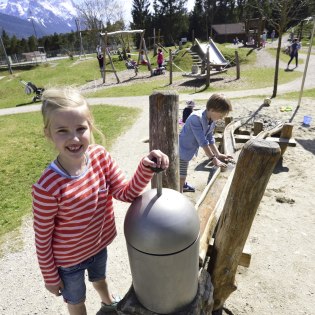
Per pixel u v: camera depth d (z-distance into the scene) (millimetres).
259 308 2504
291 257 3049
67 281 1851
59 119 1488
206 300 1862
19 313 2588
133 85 16359
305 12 23938
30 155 6512
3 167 5875
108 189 1783
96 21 40531
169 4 54125
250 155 1613
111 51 37531
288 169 4883
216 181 3287
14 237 3553
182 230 1401
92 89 16719
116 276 2893
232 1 63094
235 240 1916
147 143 6617
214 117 3252
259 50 25359
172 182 2346
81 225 1646
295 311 2475
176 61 22094
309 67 17328
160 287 1544
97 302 2600
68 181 1554
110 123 8539
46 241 1607
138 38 49281
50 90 1554
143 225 1409
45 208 1516
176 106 2199
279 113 8000
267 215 3717
